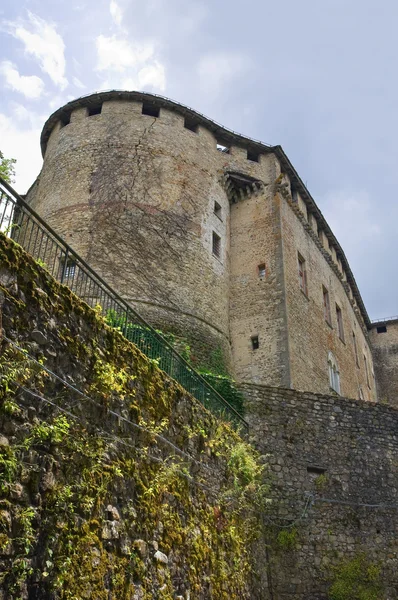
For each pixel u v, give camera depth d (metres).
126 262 22.95
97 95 27.02
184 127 27.83
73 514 5.99
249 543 11.73
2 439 5.30
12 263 6.02
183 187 25.94
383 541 13.85
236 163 29.34
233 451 11.70
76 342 6.89
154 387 8.81
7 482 5.19
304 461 14.34
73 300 7.05
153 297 22.75
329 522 13.70
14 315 5.86
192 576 8.36
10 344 5.67
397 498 14.65
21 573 5.08
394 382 48.03
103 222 23.61
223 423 12.02
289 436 14.55
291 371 23.88
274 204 28.44
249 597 10.91
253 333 25.44
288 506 13.58
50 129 28.59
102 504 6.55
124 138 25.88
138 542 7.07
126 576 6.60
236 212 29.45
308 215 32.97
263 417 14.55
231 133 29.48
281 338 24.62
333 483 14.31
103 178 24.75
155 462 8.18
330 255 34.47
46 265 7.31
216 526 10.00
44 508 5.62
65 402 6.37
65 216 24.11
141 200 24.48
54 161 26.28
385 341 49.97
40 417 5.90
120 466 7.17
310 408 15.20
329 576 12.97
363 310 45.59
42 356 6.16
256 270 27.08
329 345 30.67
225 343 24.81
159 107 27.56
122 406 7.65
